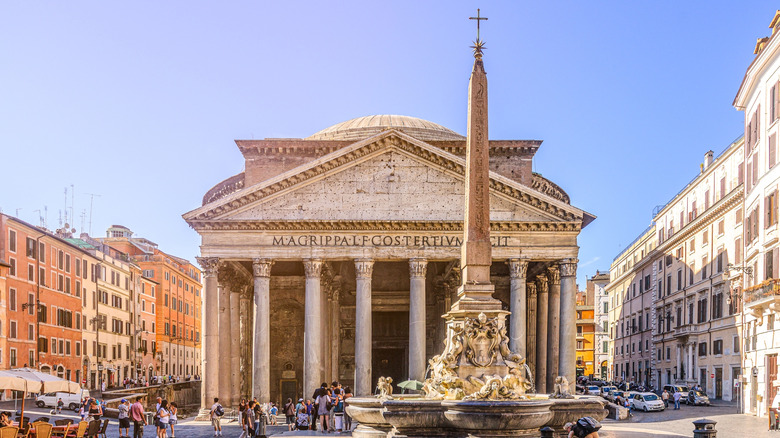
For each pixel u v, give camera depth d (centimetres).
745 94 4875
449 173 5012
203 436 3838
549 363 5328
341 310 6488
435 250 4947
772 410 3544
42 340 6962
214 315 4900
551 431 1447
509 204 5028
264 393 4822
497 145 6103
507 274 6269
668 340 7512
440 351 6178
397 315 6569
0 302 6191
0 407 5669
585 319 12912
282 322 6356
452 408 1894
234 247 4928
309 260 4928
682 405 5997
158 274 10806
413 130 7012
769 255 4338
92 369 8256
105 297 8781
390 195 4984
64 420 3278
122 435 3678
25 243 6712
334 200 4978
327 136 7100
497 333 2120
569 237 4981
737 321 5553
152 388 6531
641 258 8875
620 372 9994
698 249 6638
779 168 4125
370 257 4928
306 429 3812
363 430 2405
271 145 6012
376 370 6606
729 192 5803
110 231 11900
